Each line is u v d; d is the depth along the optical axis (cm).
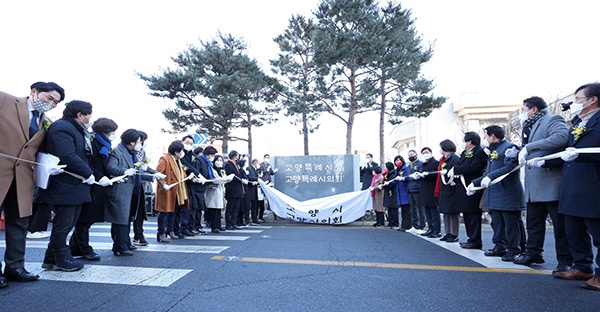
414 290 369
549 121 433
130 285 380
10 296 340
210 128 2002
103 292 355
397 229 919
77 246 511
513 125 1561
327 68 1489
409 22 1494
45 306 316
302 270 450
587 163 365
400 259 520
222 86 1770
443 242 685
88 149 446
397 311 311
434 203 755
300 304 327
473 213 609
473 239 612
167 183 669
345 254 557
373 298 345
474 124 2572
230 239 717
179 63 1944
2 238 719
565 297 345
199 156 826
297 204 1068
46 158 386
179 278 409
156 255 541
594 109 380
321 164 1175
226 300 337
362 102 1484
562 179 394
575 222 392
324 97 1538
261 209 1148
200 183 777
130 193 544
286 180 1185
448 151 684
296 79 1669
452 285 387
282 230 895
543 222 468
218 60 1877
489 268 463
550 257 537
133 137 558
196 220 832
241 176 996
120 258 518
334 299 342
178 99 1930
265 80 1609
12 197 374
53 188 407
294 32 1683
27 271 408
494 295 353
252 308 317
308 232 848
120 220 528
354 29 1490
